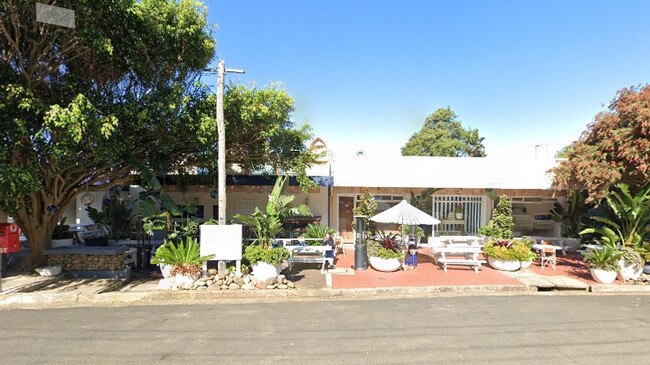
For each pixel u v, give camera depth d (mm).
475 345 5086
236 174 13625
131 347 4938
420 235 13867
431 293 8289
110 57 7645
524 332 5621
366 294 8133
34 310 6730
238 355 4699
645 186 9438
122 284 8906
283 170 12133
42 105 6969
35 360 4512
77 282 8711
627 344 5191
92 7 7105
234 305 7133
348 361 4543
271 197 9734
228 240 8547
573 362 4590
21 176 6879
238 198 14867
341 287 8422
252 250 8555
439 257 11336
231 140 10469
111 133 7668
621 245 10172
